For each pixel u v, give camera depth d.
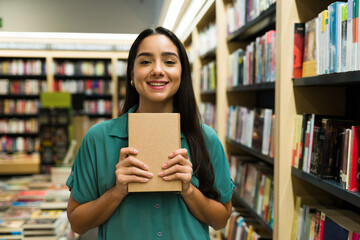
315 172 1.31
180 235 1.10
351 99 1.50
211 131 1.24
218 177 1.21
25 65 6.27
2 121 6.27
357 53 1.03
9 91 6.25
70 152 3.97
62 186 3.15
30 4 3.89
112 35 4.04
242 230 2.24
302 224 1.48
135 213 1.09
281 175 1.54
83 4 3.94
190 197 1.07
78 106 5.27
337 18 1.16
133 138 1.02
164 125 1.03
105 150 1.12
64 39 4.70
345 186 1.14
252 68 2.11
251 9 2.08
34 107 6.32
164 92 1.08
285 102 1.51
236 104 2.81
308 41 1.42
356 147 1.10
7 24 3.89
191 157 1.15
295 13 1.49
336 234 1.21
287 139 1.53
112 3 3.96
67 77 6.58
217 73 2.79
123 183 0.99
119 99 6.48
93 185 1.14
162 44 1.07
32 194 2.85
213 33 3.05
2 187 3.24
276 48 1.55
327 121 1.24
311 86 1.52
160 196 1.11
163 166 1.01
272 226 1.78
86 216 1.08
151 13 4.01
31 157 5.89
